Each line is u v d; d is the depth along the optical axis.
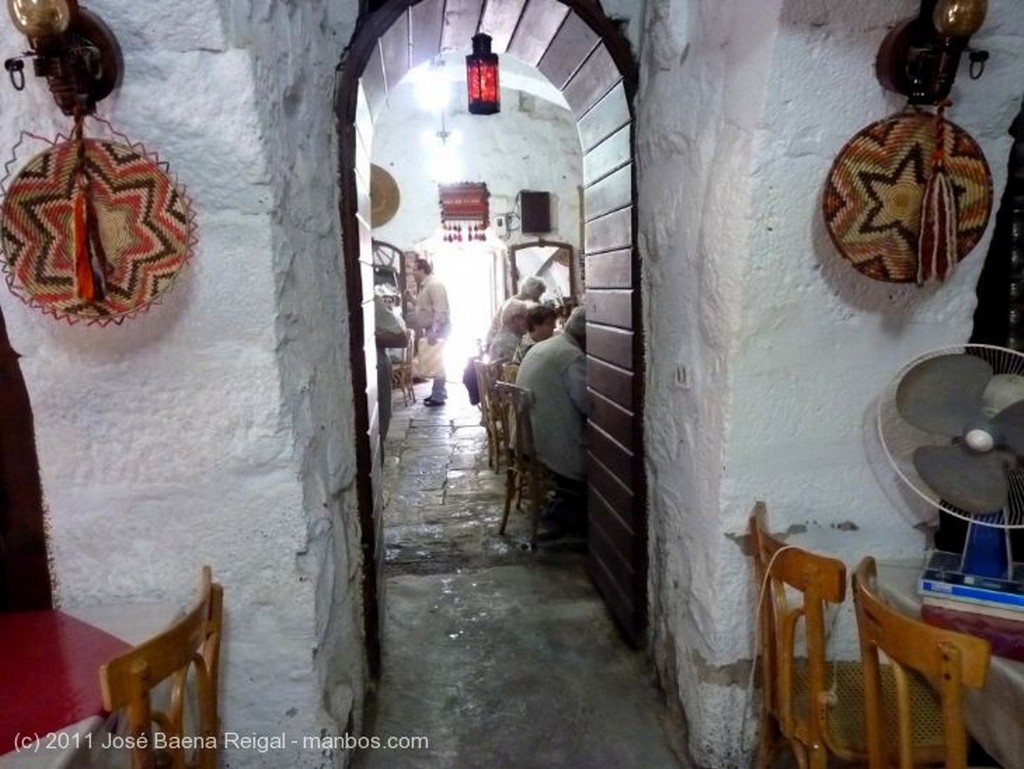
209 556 1.41
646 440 2.09
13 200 1.16
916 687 1.44
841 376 1.51
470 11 2.11
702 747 1.70
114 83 1.17
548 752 1.84
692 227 1.65
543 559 3.07
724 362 1.52
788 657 1.37
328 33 1.77
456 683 2.15
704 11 1.55
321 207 1.69
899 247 1.32
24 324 1.29
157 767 1.22
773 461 1.54
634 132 1.99
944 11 1.17
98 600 1.40
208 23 1.17
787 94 1.31
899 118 1.29
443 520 3.59
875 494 1.58
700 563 1.69
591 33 2.03
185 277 1.29
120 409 1.34
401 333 4.74
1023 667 1.13
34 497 1.38
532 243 7.58
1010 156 1.52
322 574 1.53
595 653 2.29
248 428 1.36
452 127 7.41
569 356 3.14
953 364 1.33
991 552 1.29
